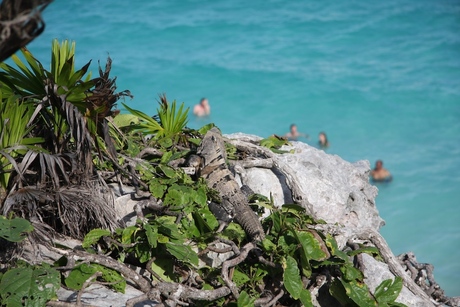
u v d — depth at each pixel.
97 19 34.06
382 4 36.62
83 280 6.81
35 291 6.36
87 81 6.96
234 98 28.38
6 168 7.07
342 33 33.81
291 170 8.98
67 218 7.29
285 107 27.88
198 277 7.58
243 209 8.05
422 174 23.05
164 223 7.45
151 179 8.14
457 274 17.48
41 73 7.08
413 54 32.06
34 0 5.06
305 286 7.77
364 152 24.91
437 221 20.14
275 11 35.84
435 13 35.69
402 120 26.97
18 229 6.49
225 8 35.78
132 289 7.15
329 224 8.59
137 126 9.13
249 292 7.63
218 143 8.72
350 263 7.80
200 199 7.97
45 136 7.62
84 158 7.37
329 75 29.92
